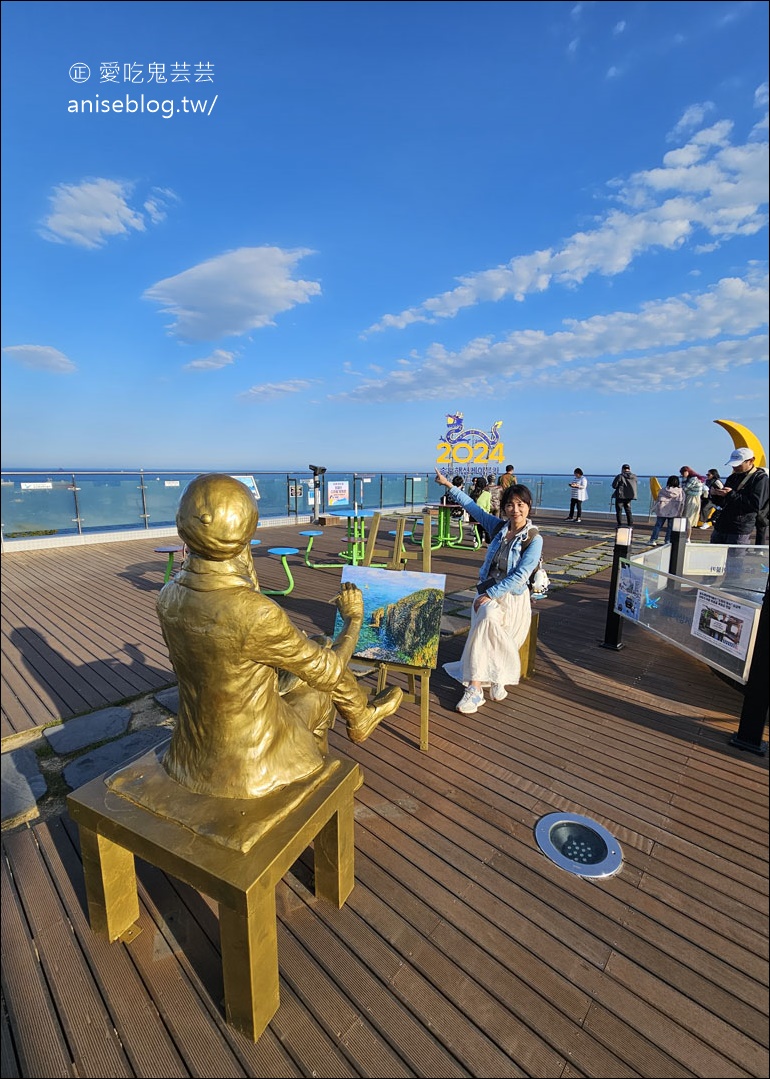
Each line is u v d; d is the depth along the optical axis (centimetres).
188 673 160
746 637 327
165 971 173
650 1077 144
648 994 168
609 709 376
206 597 152
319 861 197
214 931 188
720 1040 154
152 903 201
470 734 337
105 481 1176
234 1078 143
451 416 1609
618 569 492
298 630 166
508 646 370
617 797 272
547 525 1627
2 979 171
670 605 416
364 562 355
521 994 167
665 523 1445
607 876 217
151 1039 154
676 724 354
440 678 429
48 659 463
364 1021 158
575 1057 149
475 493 1184
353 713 219
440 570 903
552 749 320
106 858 177
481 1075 144
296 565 952
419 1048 151
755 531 642
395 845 234
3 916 195
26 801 265
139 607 637
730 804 268
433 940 186
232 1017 154
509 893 208
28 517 1077
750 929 193
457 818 253
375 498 1836
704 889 212
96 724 345
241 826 153
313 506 1614
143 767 182
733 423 1255
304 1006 162
